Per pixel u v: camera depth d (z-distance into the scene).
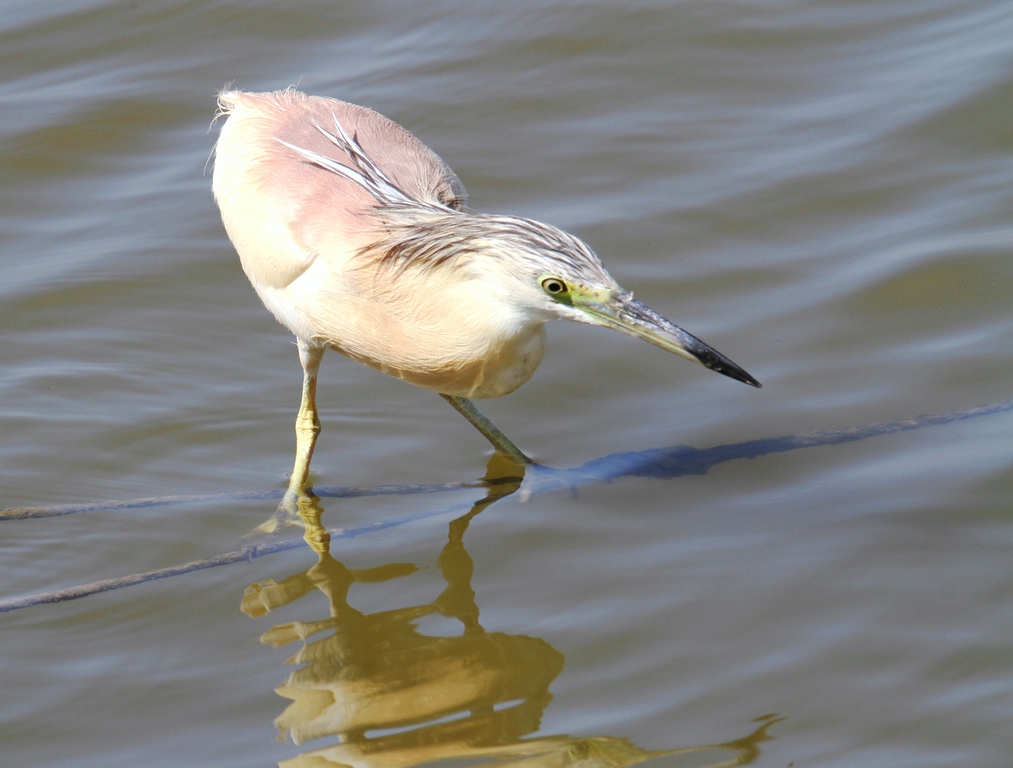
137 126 16.03
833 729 7.79
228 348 12.96
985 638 8.40
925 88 15.37
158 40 17.53
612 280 8.80
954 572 9.12
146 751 8.12
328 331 10.14
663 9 17.28
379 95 16.09
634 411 11.82
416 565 9.91
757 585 9.22
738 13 17.14
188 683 8.77
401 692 8.54
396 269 9.41
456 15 17.67
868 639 8.52
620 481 10.81
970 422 10.91
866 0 17.17
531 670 8.59
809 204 13.96
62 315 13.26
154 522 10.66
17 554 10.30
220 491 11.13
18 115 16.08
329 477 11.20
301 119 10.93
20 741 8.26
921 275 12.74
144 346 12.91
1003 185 13.80
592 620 9.03
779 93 15.75
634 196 14.30
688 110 15.63
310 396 11.12
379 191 9.87
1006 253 12.79
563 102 15.93
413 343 9.66
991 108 14.86
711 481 10.66
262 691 8.65
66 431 11.80
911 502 10.00
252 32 17.62
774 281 13.02
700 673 8.39
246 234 10.52
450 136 15.41
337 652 9.00
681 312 12.67
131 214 14.71
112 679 8.84
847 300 12.65
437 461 11.41
